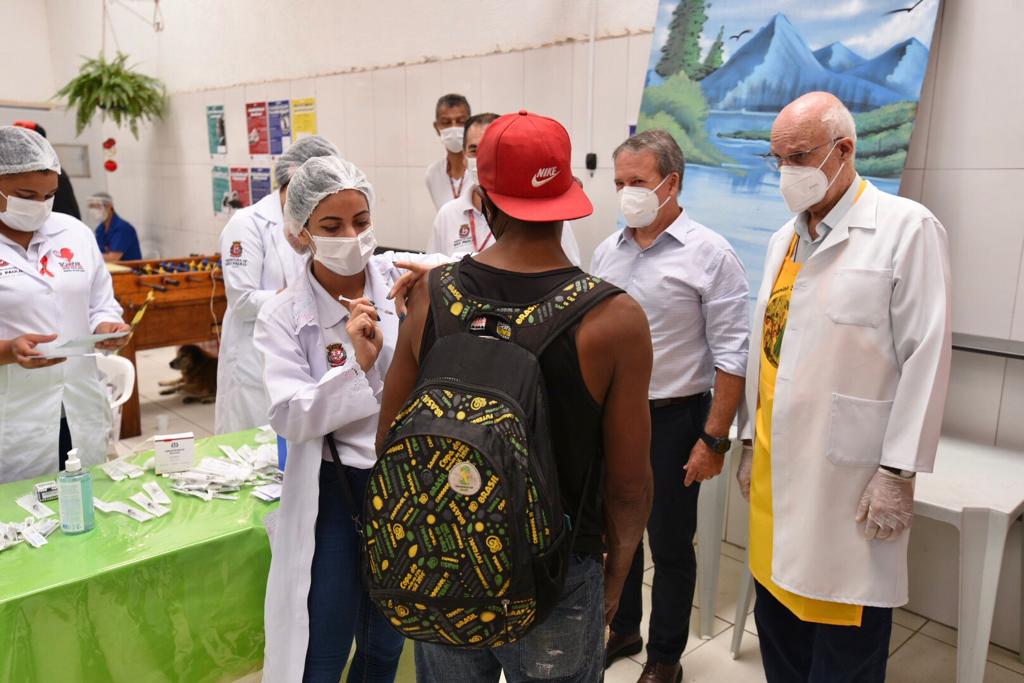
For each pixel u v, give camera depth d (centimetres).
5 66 756
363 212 154
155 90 647
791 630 186
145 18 653
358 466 158
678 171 211
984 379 243
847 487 160
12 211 202
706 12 286
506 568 97
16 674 146
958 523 199
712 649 251
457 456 97
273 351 158
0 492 192
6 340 202
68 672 153
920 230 152
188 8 598
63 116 738
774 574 172
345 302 164
